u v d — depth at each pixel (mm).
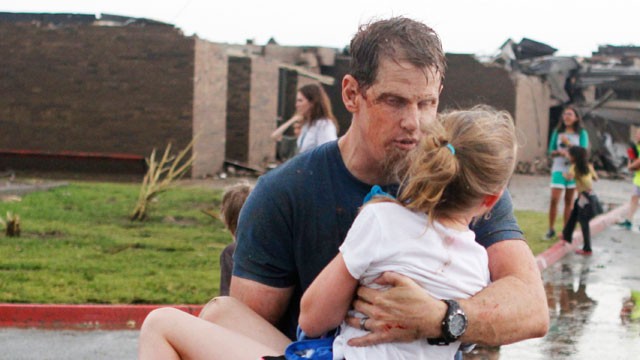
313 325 2945
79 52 24484
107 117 24469
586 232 12891
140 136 24328
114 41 24328
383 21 3068
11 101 24906
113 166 24391
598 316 8797
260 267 3273
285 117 31609
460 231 2846
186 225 13477
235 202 5797
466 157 2689
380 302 2783
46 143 24797
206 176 24656
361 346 2840
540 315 2896
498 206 3105
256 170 25891
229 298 3287
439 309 2740
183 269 9812
